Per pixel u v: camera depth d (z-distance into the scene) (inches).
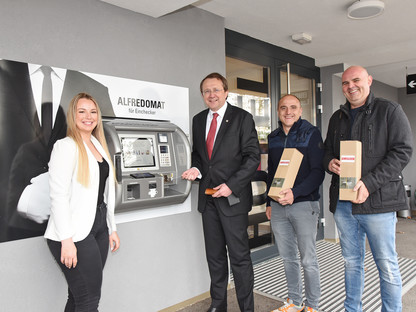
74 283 60.0
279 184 81.1
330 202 83.5
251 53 144.9
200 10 111.4
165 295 98.3
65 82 78.4
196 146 91.9
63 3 78.4
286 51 163.8
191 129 106.2
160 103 97.4
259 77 151.0
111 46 87.0
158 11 92.0
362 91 75.0
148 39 95.2
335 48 164.6
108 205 69.4
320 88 187.8
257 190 147.3
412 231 210.4
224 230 84.5
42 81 74.9
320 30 138.6
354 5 110.7
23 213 71.9
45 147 75.1
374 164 73.3
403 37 148.8
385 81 253.8
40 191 74.2
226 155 85.0
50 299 75.3
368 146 74.0
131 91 90.6
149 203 84.8
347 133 79.3
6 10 70.1
